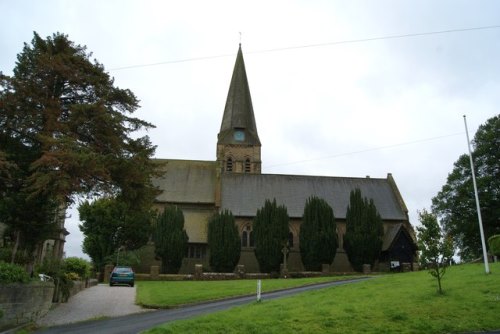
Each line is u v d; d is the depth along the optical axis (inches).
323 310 621.9
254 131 2721.5
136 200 842.2
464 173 2269.9
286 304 695.1
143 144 847.1
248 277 1674.5
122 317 721.6
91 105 770.8
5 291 600.4
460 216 2245.3
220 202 2223.2
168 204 2223.2
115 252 1968.5
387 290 809.5
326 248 1892.2
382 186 2460.6
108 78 861.2
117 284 1375.5
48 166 684.1
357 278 1376.7
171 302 866.1
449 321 563.5
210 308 779.4
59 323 668.7
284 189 2356.1
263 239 1895.9
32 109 759.1
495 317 577.3
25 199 751.1
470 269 1097.4
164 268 1911.9
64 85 837.2
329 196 2346.2
